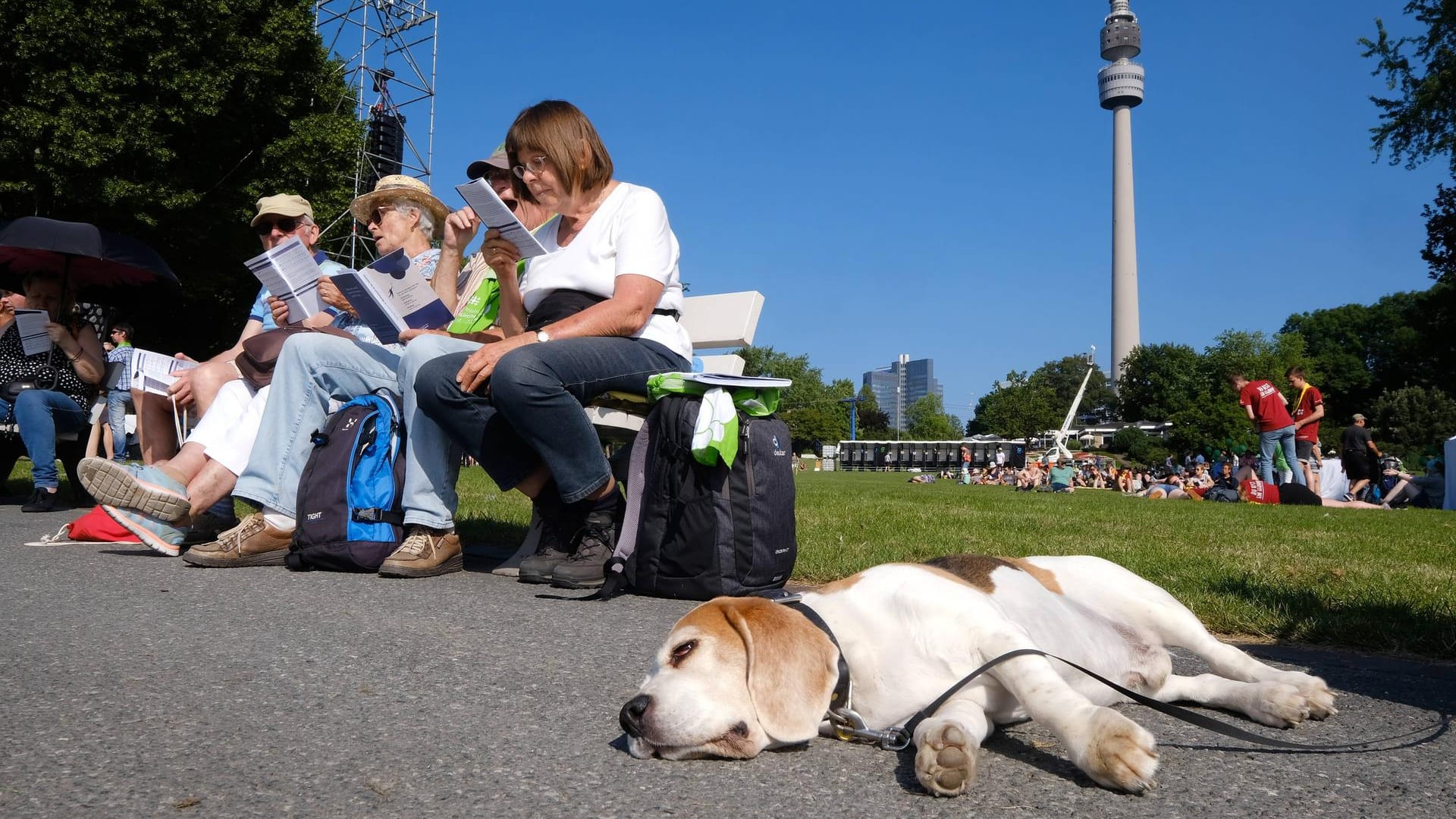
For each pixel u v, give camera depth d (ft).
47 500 22.66
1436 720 7.62
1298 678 7.68
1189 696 8.12
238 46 57.11
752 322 18.37
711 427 11.69
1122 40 378.73
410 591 12.52
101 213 54.13
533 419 12.32
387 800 5.48
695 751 6.21
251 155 61.05
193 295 61.46
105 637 9.50
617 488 13.53
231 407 15.78
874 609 7.06
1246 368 233.76
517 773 5.99
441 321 14.64
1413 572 16.29
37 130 49.52
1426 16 65.10
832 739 6.94
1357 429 56.18
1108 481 88.89
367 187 73.72
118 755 6.13
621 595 12.62
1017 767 6.29
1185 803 5.64
